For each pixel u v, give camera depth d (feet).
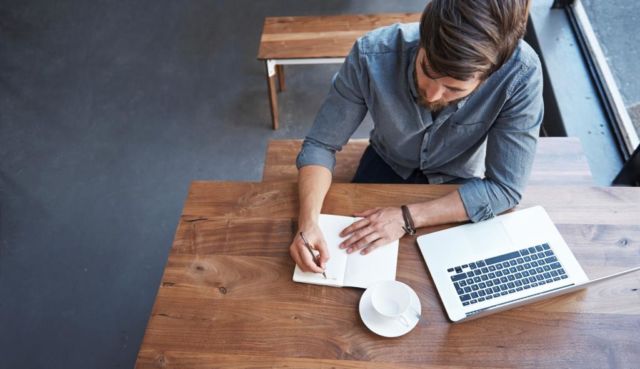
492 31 2.81
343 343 3.15
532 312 3.23
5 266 6.44
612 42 6.97
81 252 6.57
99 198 7.12
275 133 7.77
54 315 6.03
